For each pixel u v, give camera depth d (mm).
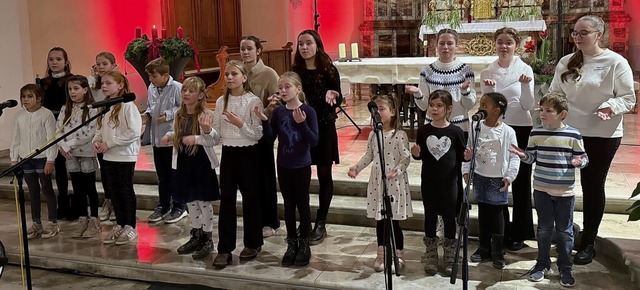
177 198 4332
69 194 5473
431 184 3850
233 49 11562
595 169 3816
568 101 3852
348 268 4059
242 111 4059
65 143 4742
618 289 3605
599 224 3975
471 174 3086
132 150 4598
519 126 4055
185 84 4199
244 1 11883
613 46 11695
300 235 4137
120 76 4500
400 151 3898
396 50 12727
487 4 11016
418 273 3939
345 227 4875
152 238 4773
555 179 3633
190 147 4211
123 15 8727
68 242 4766
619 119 3721
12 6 6789
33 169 4844
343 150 6441
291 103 4047
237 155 4086
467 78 4184
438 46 4223
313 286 3877
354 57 7570
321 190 4523
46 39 7406
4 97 6715
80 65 7973
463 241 3088
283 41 11898
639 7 11789
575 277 3771
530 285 3693
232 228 4180
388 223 3061
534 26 9805
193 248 4449
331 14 13008
